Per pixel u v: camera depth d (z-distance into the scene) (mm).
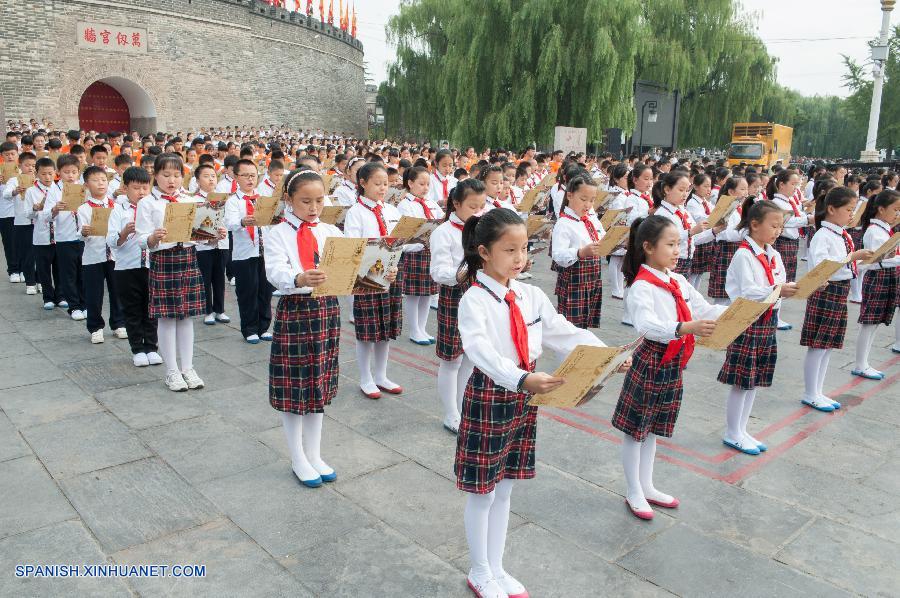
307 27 30594
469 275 2678
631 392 3250
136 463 3707
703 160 20297
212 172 6090
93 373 5113
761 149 26141
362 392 4934
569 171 8016
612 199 7965
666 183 6434
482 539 2627
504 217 2414
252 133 25578
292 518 3205
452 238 4098
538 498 3480
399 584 2730
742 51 27453
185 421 4293
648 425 3207
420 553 2953
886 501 3559
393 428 4316
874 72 22875
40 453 3777
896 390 5285
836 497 3592
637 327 3168
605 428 4410
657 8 25203
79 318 6574
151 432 4109
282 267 3295
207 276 6496
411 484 3582
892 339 6785
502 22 21594
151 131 24391
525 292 2645
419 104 27703
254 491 3453
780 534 3209
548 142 21469
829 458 4070
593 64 20297
